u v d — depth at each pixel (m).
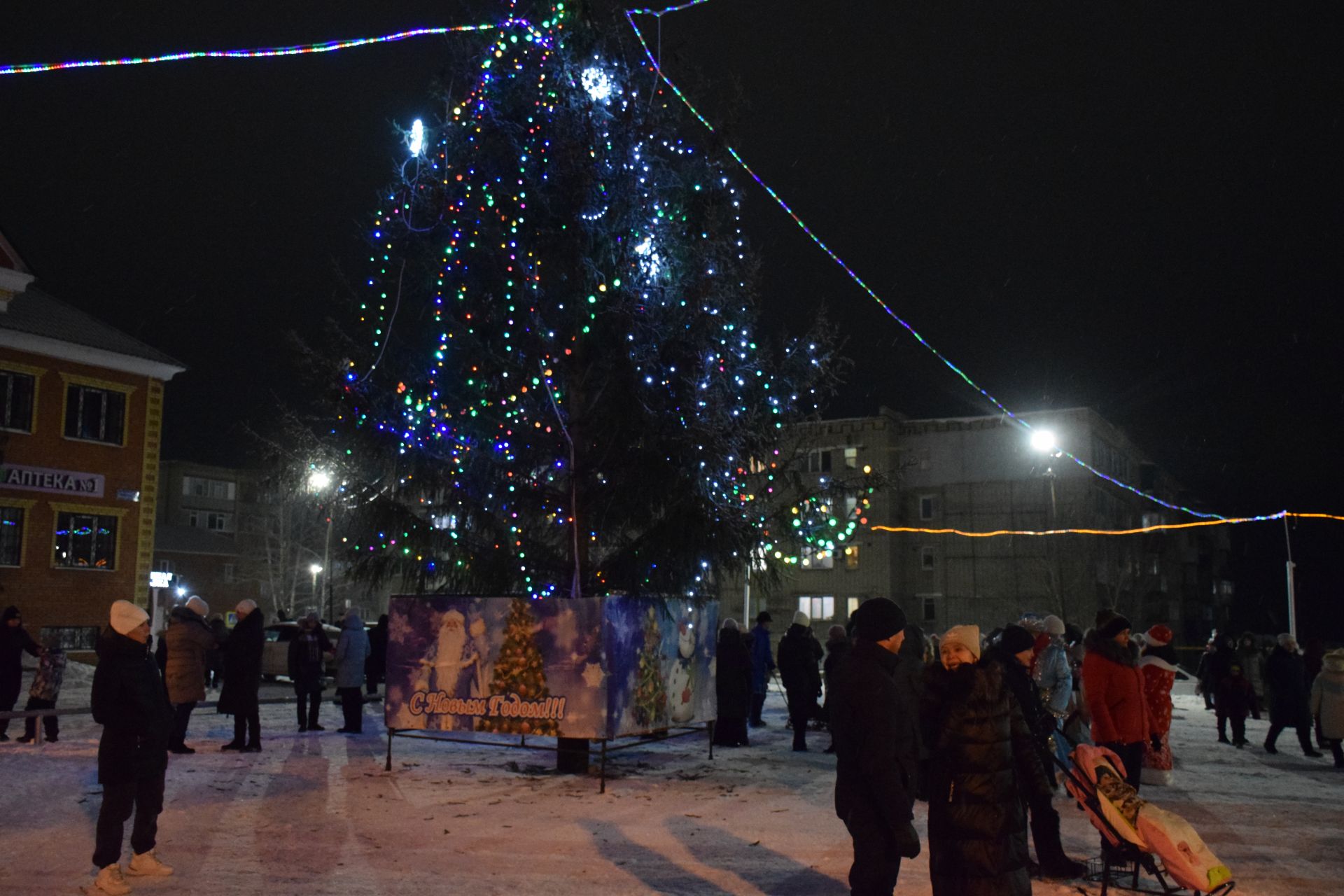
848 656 5.72
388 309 13.70
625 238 13.18
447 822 9.22
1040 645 10.85
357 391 13.16
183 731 13.57
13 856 7.81
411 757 13.44
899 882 7.34
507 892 6.88
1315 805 10.72
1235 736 16.94
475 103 13.40
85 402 30.92
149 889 6.89
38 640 29.06
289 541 58.28
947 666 5.48
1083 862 7.73
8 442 28.67
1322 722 14.12
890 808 5.33
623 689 11.34
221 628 20.88
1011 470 53.22
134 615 7.10
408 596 12.22
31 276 27.67
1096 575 52.31
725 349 13.62
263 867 7.49
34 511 29.28
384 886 7.02
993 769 5.23
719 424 12.89
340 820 9.21
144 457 32.00
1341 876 7.55
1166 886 6.45
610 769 12.71
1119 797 6.38
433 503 13.54
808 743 15.85
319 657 16.64
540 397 13.30
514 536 13.50
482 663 11.67
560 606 11.36
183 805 9.85
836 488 14.21
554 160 12.80
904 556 54.12
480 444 13.59
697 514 12.39
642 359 12.80
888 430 53.72
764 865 7.73
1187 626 68.62
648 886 7.09
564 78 13.23
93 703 6.98
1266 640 35.72
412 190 13.59
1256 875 7.58
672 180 13.69
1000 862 5.15
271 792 10.59
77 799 10.15
